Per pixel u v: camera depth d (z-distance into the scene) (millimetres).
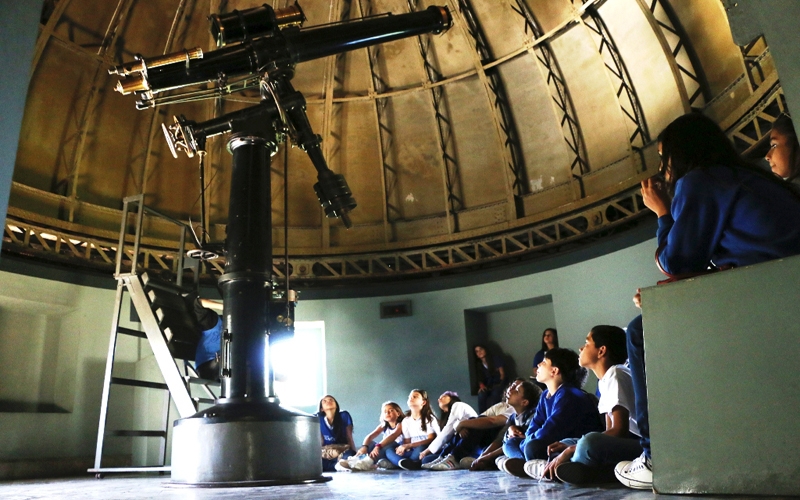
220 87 4285
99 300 7320
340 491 2619
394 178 8984
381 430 6445
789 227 1573
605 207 7273
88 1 7277
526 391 4465
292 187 8930
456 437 5430
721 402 1495
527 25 7750
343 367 8305
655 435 1594
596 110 7555
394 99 8719
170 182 8375
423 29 4688
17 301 6676
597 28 7109
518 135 8344
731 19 1344
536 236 8172
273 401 3568
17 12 1240
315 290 8570
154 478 4699
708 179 1675
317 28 4336
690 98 6465
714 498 1434
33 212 7070
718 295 1546
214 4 7922
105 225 7746
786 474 1366
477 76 8289
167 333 4957
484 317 8711
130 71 3918
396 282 8680
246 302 3662
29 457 6340
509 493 2217
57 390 6891
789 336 1416
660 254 1784
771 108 5359
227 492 2715
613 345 2885
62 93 7391
